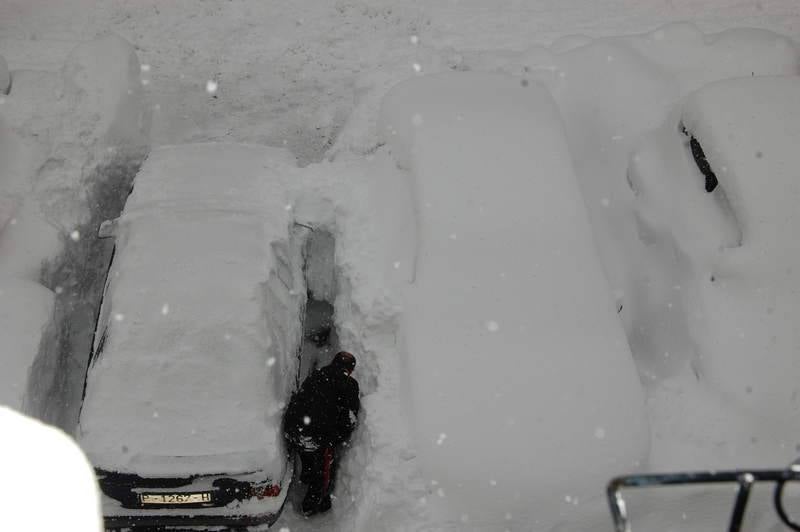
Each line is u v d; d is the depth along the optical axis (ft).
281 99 39.73
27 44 41.68
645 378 27.12
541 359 25.13
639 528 23.39
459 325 25.72
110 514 23.80
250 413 24.25
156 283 25.98
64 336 28.71
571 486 23.63
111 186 32.42
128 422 23.85
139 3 44.73
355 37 43.06
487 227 27.68
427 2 45.70
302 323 27.76
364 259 28.40
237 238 27.25
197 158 30.45
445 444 23.89
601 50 34.88
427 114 30.96
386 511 23.82
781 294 26.14
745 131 28.32
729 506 23.41
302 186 30.48
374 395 25.62
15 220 29.68
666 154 30.68
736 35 35.99
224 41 42.60
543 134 30.30
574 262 27.07
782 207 26.84
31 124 31.53
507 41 42.75
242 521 24.07
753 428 24.80
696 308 26.89
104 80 33.17
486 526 23.59
